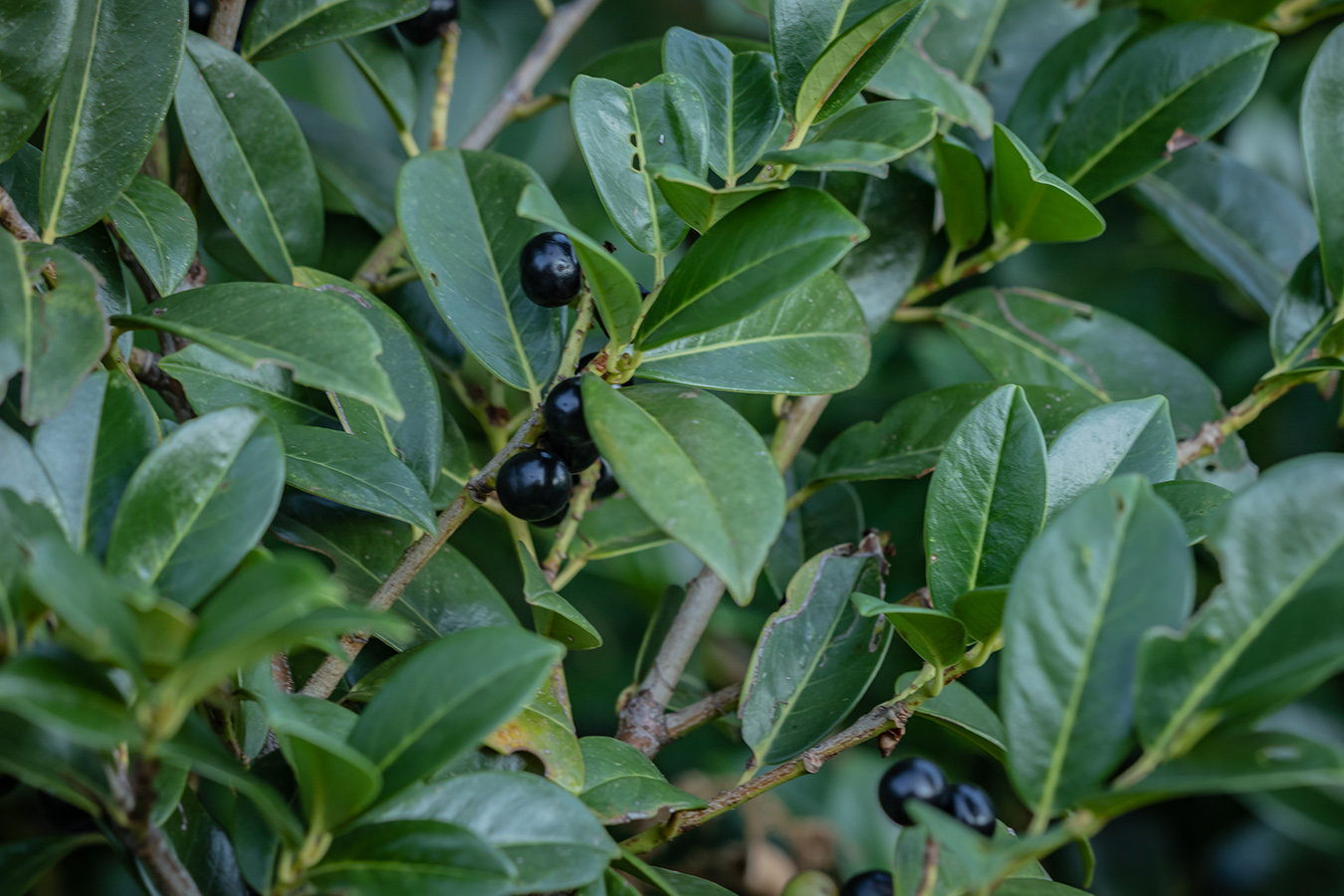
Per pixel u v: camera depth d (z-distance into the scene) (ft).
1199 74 1.91
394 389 1.75
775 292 1.56
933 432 1.89
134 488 1.52
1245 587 1.51
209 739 1.48
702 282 1.59
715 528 1.53
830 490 2.02
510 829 1.55
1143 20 2.00
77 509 1.54
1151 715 1.50
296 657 1.76
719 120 1.68
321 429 1.71
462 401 1.95
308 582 1.43
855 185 1.94
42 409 1.51
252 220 1.87
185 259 1.73
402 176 1.75
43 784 1.48
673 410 1.58
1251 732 1.49
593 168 1.64
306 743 1.47
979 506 1.64
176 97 1.83
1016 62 2.07
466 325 1.73
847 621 1.77
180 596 1.51
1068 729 1.51
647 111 1.65
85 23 1.66
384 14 1.91
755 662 1.75
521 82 2.06
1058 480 1.66
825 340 1.69
